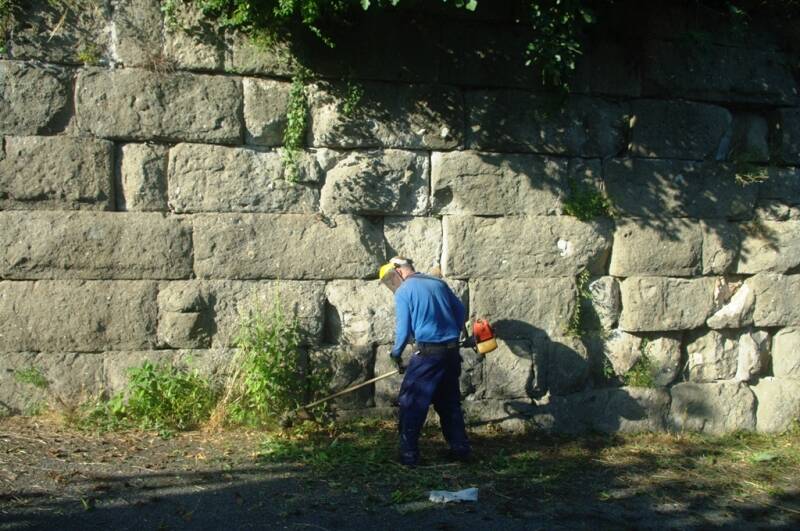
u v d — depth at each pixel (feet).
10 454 18.16
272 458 19.08
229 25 21.06
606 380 24.14
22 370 20.54
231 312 21.54
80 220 20.53
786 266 25.12
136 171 20.93
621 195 23.95
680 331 24.63
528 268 23.31
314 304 22.04
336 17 21.22
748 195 24.89
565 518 17.30
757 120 25.41
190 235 21.20
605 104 23.88
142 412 20.68
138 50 20.81
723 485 19.99
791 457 22.56
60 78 20.43
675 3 24.17
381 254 22.49
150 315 21.09
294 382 21.70
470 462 20.18
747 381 25.31
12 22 20.13
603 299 24.04
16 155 20.21
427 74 22.48
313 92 21.90
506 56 23.00
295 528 15.76
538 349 23.35
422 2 22.17
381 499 17.37
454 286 22.82
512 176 23.17
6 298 20.35
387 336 22.49
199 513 16.05
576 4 21.36
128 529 15.19
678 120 24.31
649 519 17.61
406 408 19.51
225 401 21.03
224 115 21.33
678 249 24.23
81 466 17.83
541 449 21.88
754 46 24.94
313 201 22.09
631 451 22.27
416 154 22.58
